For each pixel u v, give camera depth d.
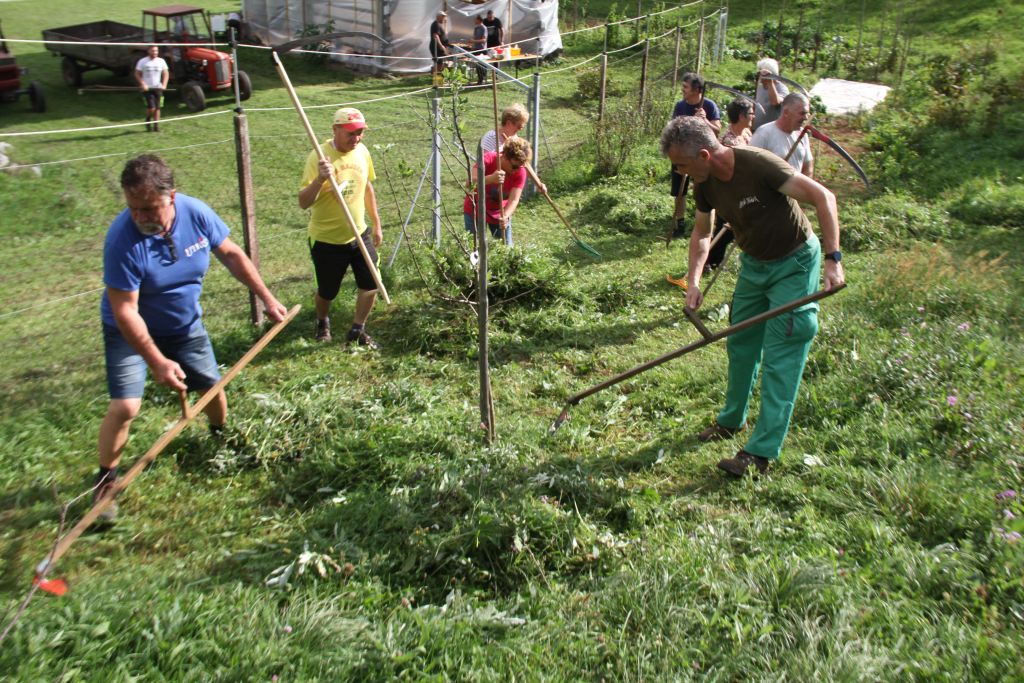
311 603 3.31
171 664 2.91
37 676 2.76
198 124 15.79
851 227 8.83
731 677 3.00
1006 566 3.40
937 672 2.93
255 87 19.41
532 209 10.15
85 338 6.41
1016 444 4.38
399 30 20.64
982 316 6.16
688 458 4.70
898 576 3.46
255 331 6.23
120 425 3.92
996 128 12.90
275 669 2.94
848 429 4.77
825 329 6.03
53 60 22.14
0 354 5.99
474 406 5.33
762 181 4.20
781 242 4.32
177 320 4.11
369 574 3.58
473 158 11.27
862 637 3.13
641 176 11.16
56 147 13.69
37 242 9.41
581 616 3.30
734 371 4.76
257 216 10.27
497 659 3.07
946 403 4.83
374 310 6.84
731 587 3.36
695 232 4.71
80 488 4.21
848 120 14.52
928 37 21.94
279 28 22.70
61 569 3.61
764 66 8.27
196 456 4.57
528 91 10.81
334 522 3.94
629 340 6.45
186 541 3.88
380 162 12.25
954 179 10.63
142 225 3.70
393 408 5.07
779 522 3.96
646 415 5.27
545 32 22.12
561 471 4.35
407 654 3.00
